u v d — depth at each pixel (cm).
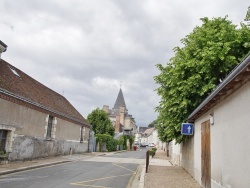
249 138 522
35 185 955
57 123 2177
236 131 605
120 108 8744
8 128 1459
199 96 1355
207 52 1266
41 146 1888
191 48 1384
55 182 1049
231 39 1302
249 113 525
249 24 758
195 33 1438
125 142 5544
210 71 1305
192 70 1354
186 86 1330
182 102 1341
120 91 9669
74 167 1639
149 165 1930
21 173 1230
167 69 1505
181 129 1309
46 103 2017
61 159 2003
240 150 574
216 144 799
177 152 2100
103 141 3884
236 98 608
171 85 1411
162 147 6888
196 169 1170
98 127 4684
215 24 1402
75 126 2681
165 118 1511
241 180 562
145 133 12738
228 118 675
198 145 1145
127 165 1969
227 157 675
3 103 1421
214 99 774
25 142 1652
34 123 1772
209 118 915
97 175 1342
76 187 973
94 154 2992
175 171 1542
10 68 1892
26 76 2139
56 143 2177
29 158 1714
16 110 1547
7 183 958
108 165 1898
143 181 1110
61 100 2703
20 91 1667
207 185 914
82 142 2950
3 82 1515
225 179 688
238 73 508
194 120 1305
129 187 1057
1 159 1416
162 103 1555
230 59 1256
